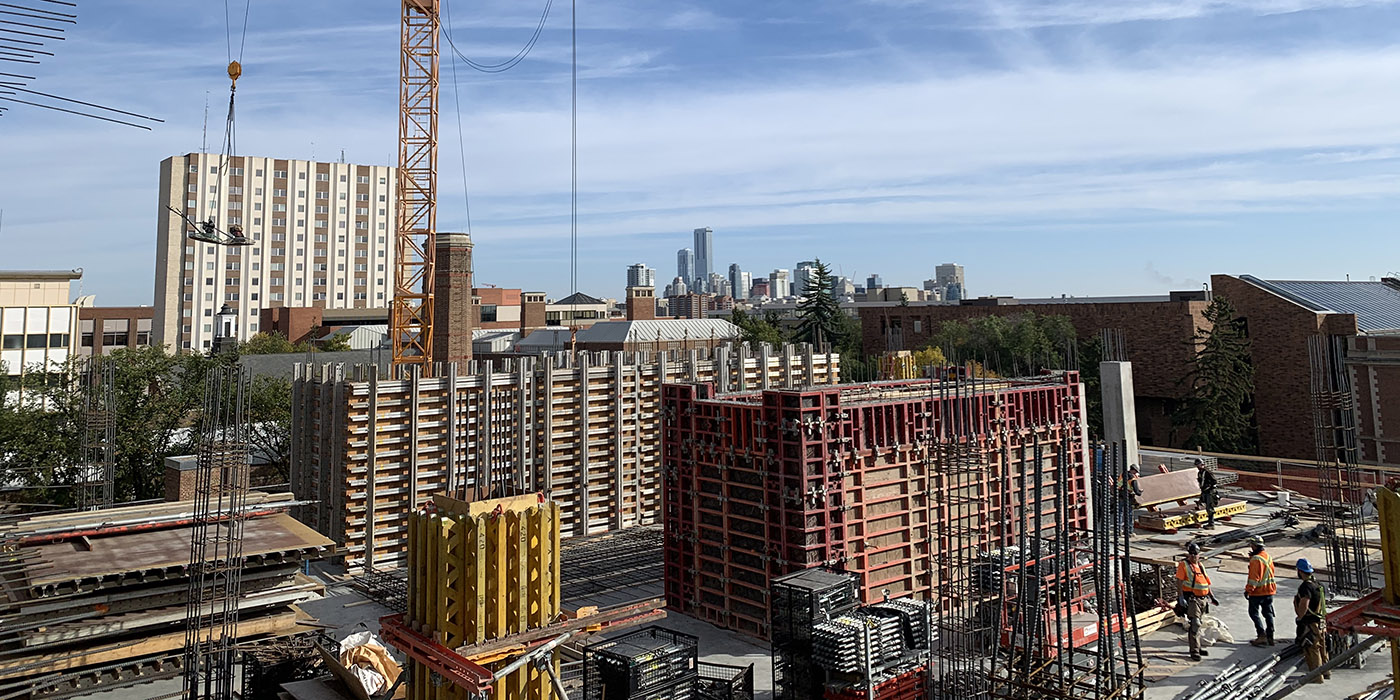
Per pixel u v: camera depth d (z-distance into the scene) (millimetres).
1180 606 15789
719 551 17656
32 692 11945
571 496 25062
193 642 12648
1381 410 28156
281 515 16297
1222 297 44062
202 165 125938
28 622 11938
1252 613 15734
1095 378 48875
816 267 76562
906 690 12453
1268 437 44500
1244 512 27094
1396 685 8172
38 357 55219
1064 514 11336
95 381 29750
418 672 10109
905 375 29875
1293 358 43531
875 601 16484
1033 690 11125
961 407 16578
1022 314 55188
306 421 25453
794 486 15773
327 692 12477
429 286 44688
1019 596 11367
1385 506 8102
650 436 26625
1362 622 8242
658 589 19812
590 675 11906
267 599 14000
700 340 74938
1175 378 48562
